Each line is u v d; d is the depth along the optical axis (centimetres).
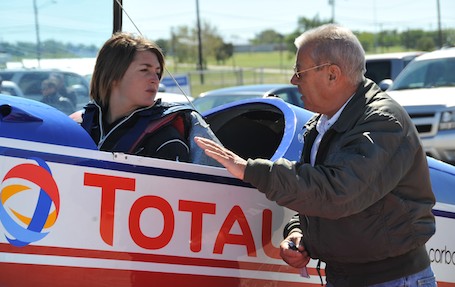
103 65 304
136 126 295
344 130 248
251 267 285
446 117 891
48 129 238
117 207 247
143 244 253
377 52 6506
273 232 293
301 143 331
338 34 253
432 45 7106
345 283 255
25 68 483
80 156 241
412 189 247
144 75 300
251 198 285
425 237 249
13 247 227
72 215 238
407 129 242
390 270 249
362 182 232
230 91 1022
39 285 232
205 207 271
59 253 235
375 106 244
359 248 246
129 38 305
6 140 229
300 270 291
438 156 894
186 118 307
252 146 394
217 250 274
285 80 4681
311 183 233
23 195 230
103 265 244
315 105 258
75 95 480
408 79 1030
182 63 7925
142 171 254
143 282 253
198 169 268
